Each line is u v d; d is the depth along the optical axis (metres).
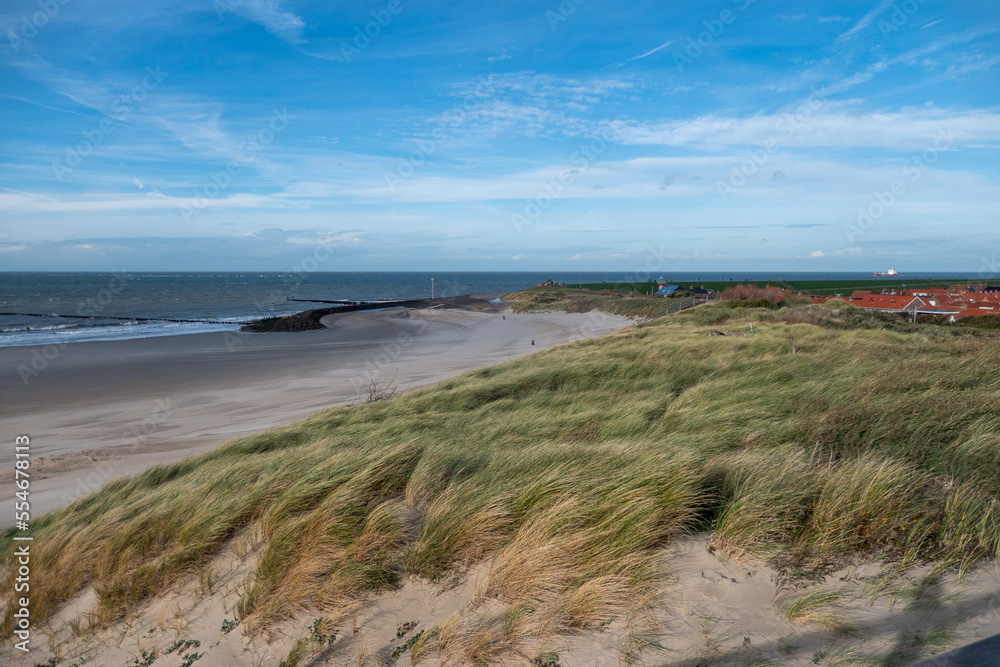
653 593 2.86
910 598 2.58
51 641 3.84
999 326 34.66
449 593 3.27
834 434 4.76
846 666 2.24
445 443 6.06
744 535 3.15
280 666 2.97
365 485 4.58
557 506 3.61
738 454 4.31
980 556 2.83
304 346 33.56
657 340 16.39
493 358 26.36
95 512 6.73
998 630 2.28
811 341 13.66
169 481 7.91
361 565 3.54
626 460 4.46
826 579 2.82
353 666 2.86
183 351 30.73
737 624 2.60
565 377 11.86
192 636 3.44
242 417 15.80
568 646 2.67
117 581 4.19
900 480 3.38
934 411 5.00
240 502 4.81
